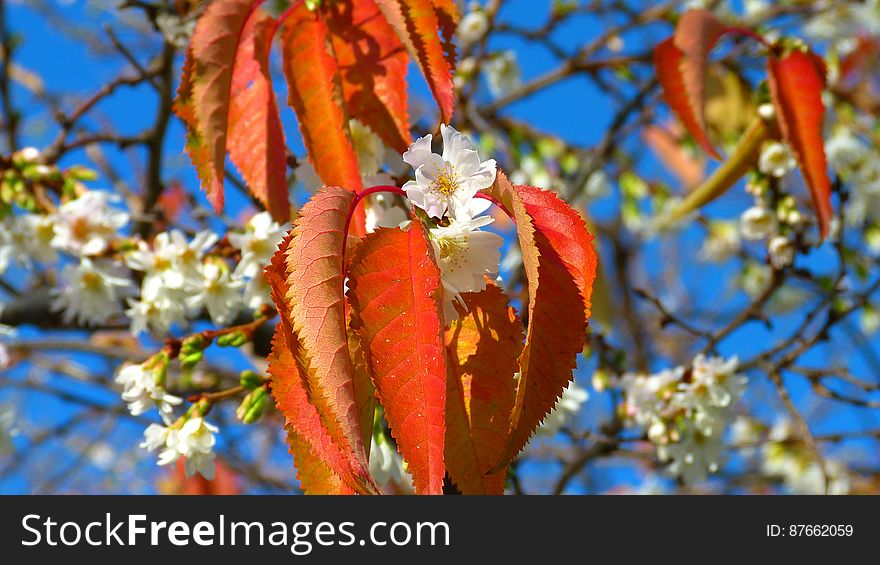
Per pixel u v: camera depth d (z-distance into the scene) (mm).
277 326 847
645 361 1865
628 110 1517
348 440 812
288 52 907
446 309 849
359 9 912
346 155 900
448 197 851
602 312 1194
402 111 910
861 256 1489
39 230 1099
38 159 1097
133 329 1059
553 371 833
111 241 1093
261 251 1027
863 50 1888
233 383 1537
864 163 1421
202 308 1132
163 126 1183
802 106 988
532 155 1685
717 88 1510
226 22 901
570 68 1749
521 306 1136
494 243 852
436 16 894
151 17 1142
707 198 1095
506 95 1820
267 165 917
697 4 1764
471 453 851
